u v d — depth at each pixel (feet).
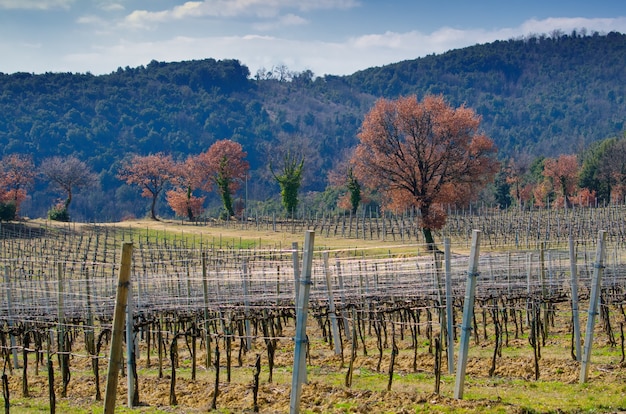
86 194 435.12
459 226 206.28
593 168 295.69
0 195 254.68
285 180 276.41
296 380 33.76
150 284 89.71
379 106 186.39
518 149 610.65
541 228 194.18
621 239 164.66
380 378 48.44
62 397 46.50
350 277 76.59
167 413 40.01
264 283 75.77
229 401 42.55
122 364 52.26
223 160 290.97
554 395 41.14
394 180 186.50
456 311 75.56
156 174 307.37
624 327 69.26
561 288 86.63
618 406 38.11
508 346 62.75
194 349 48.19
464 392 42.37
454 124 180.96
